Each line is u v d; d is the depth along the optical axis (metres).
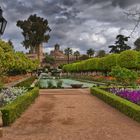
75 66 96.56
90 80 56.56
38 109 17.19
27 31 121.00
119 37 110.44
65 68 120.81
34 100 21.59
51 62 169.62
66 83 50.56
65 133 10.80
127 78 27.62
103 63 64.62
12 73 64.44
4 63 38.75
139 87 27.38
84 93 28.41
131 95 18.16
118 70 27.80
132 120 13.35
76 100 22.09
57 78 75.06
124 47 109.56
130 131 11.05
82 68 85.06
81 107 18.00
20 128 11.72
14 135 10.53
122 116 14.54
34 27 120.06
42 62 167.88
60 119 13.77
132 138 9.97
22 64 64.56
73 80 64.31
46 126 12.11
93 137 10.14
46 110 16.77
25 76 77.88
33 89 24.38
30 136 10.37
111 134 10.58
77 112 15.94
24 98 16.61
